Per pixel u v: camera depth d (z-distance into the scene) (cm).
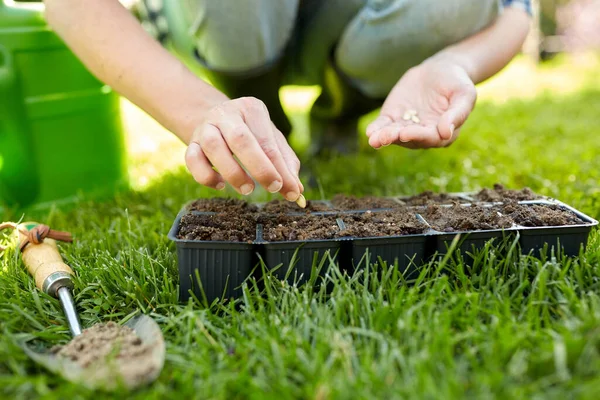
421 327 46
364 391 41
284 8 71
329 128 97
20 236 58
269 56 74
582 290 50
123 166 84
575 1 235
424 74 62
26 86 72
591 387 40
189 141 55
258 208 63
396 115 61
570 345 43
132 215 73
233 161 49
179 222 57
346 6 77
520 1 71
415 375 42
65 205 77
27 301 53
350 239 53
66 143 76
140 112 139
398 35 71
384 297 52
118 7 58
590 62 216
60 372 44
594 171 81
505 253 55
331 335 46
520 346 45
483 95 159
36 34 72
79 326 50
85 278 56
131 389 43
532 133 108
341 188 81
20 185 73
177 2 71
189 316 49
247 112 51
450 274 55
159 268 57
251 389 42
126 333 49
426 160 92
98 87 78
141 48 56
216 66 74
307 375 43
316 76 88
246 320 50
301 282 54
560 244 56
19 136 72
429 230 55
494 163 90
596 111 127
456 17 68
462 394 41
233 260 53
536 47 224
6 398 43
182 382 43
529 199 63
